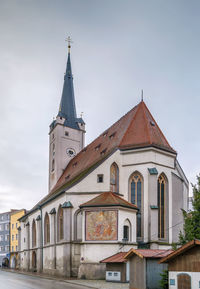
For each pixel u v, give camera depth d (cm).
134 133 4969
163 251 3058
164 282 2592
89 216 4247
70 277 4472
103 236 4128
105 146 5500
